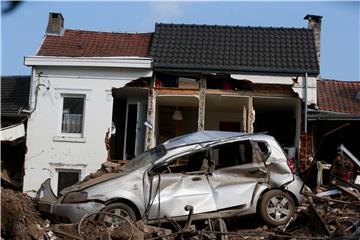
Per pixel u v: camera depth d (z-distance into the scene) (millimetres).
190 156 12016
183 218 11250
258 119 22500
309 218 11469
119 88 19281
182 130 21812
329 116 18375
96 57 19109
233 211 11539
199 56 19406
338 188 12961
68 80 19297
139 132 20062
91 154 18969
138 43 21281
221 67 18766
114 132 19219
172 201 11258
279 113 22250
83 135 19078
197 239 10219
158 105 21281
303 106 18766
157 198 11227
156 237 10117
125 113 20953
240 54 19656
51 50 20484
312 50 19953
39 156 19062
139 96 20375
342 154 14273
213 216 11367
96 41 21422
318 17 23484
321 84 21844
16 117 19562
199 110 18922
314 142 19297
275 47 20141
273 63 19141
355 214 11727
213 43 20297
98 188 11180
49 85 19328
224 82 19234
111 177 11422
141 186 11297
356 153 19656
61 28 21750
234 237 10820
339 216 11633
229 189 11602
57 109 19281
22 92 22188
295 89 18734
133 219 11102
